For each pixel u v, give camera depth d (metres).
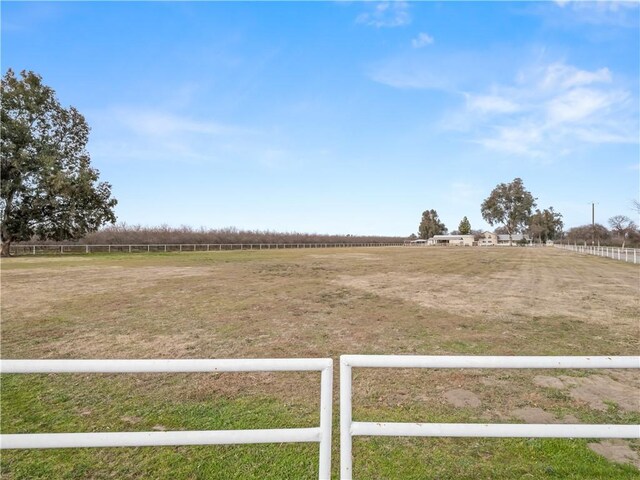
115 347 5.77
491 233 106.12
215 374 4.67
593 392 4.18
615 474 2.64
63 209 32.16
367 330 6.88
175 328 6.95
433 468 2.72
